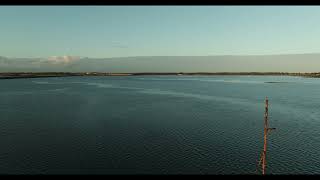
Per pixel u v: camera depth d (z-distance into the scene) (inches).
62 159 1683.1
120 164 1624.0
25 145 1934.1
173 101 4498.0
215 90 6948.8
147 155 1761.8
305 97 5108.3
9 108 3575.3
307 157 1756.9
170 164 1630.2
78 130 2361.0
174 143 2005.4
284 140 2111.2
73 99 4694.9
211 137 2172.7
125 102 4330.7
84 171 1530.5
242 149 1891.0
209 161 1675.7
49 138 2106.3
